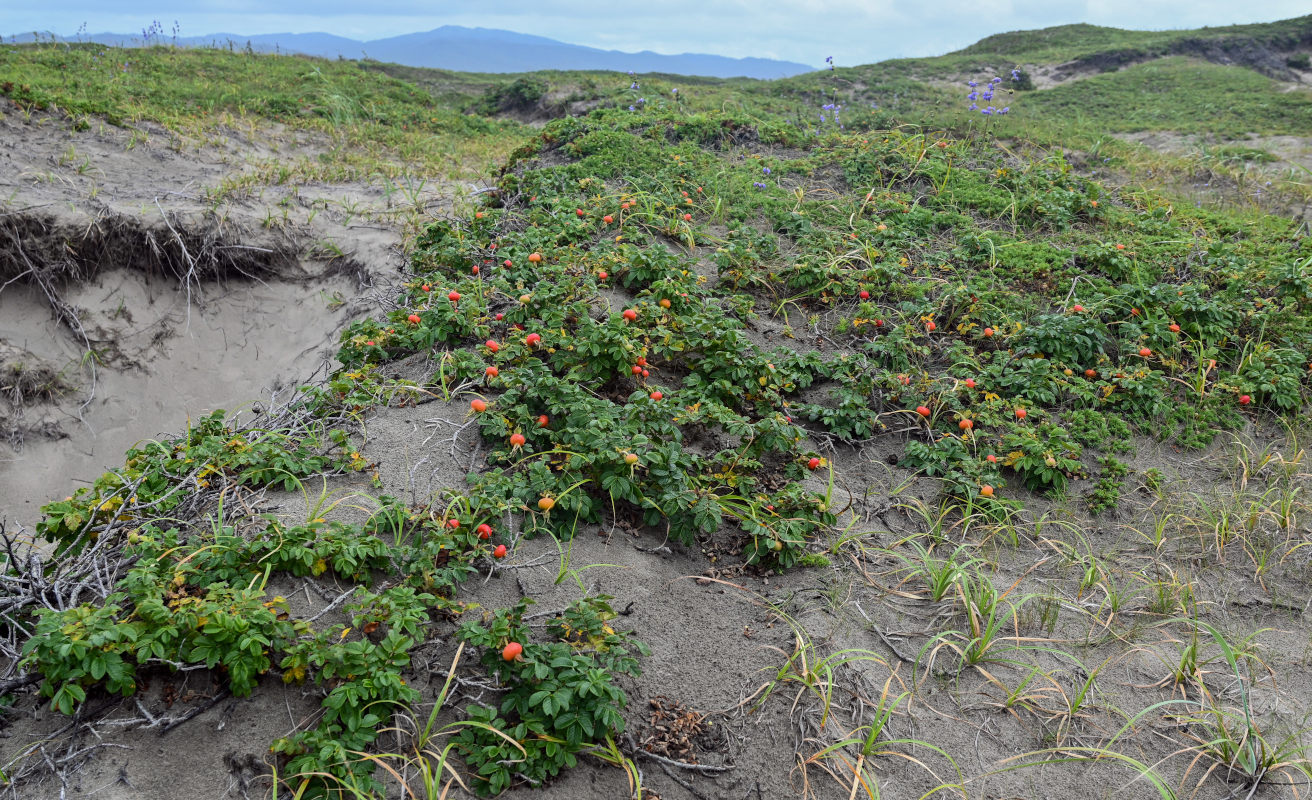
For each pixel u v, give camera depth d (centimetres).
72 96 1035
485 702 292
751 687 317
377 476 398
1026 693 321
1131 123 1738
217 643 276
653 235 710
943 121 1120
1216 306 591
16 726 270
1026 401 501
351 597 321
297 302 796
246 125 1133
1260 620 366
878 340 566
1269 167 1222
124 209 773
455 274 641
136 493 362
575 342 481
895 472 464
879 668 331
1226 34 2727
